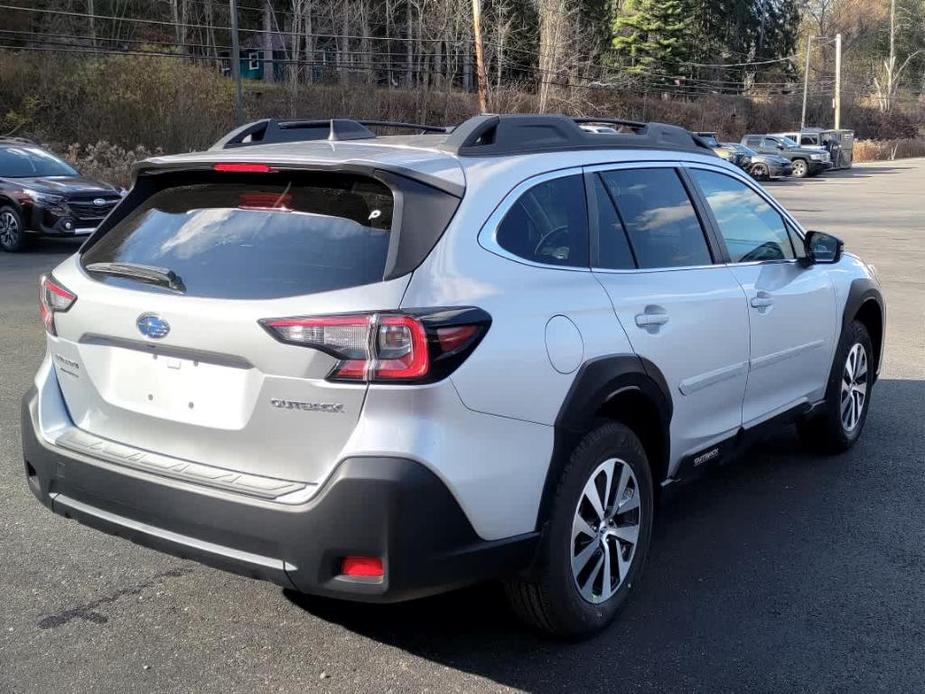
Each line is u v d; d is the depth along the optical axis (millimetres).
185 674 3348
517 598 3461
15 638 3561
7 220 15555
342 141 3959
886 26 102812
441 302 3012
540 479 3279
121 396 3451
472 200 3291
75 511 3473
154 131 32938
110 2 44875
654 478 4059
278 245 3230
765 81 86812
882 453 6004
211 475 3164
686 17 68125
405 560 2918
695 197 4508
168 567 4191
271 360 3008
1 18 38719
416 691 3270
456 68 49625
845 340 5652
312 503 2926
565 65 49844
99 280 3512
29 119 32188
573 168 3824
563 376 3338
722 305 4324
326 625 3717
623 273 3869
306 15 44656
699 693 3291
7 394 6738
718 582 4160
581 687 3316
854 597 4027
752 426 4770
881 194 34125
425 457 2906
